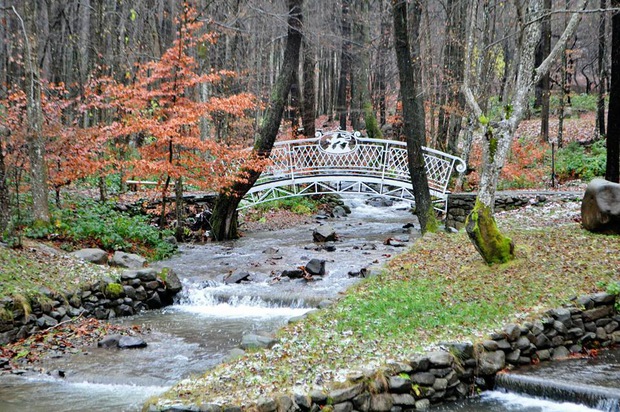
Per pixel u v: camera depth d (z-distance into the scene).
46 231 12.55
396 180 18.84
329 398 6.03
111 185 18.97
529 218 14.07
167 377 7.56
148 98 15.22
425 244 12.41
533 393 6.75
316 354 7.01
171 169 14.23
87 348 8.82
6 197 12.03
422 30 25.12
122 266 12.42
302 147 19.66
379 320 8.08
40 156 12.70
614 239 10.91
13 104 14.45
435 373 6.75
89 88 15.33
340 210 22.17
